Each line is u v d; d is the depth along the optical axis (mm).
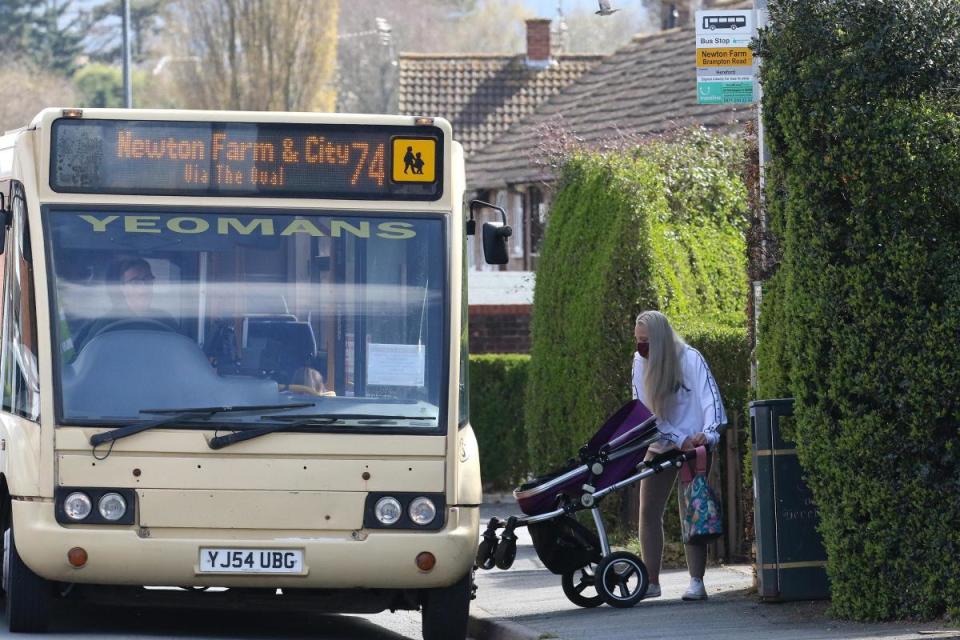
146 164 41125
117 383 39812
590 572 50875
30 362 40562
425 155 41688
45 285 40219
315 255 41094
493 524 47344
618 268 63812
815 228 39312
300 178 41375
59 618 46406
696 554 47188
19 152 41781
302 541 39562
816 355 39781
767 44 40062
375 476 39969
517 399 95188
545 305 68250
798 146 39219
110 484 39281
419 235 41375
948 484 38812
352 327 40719
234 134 41344
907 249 37969
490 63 171250
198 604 41125
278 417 39781
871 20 38594
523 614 46812
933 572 39156
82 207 40812
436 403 40531
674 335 46719
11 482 40094
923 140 37719
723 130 99938
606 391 63719
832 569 40812
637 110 134375
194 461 39438
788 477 43250
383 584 40031
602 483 46594
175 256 40812
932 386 38250
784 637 38594
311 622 48750
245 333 40531
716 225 71812
